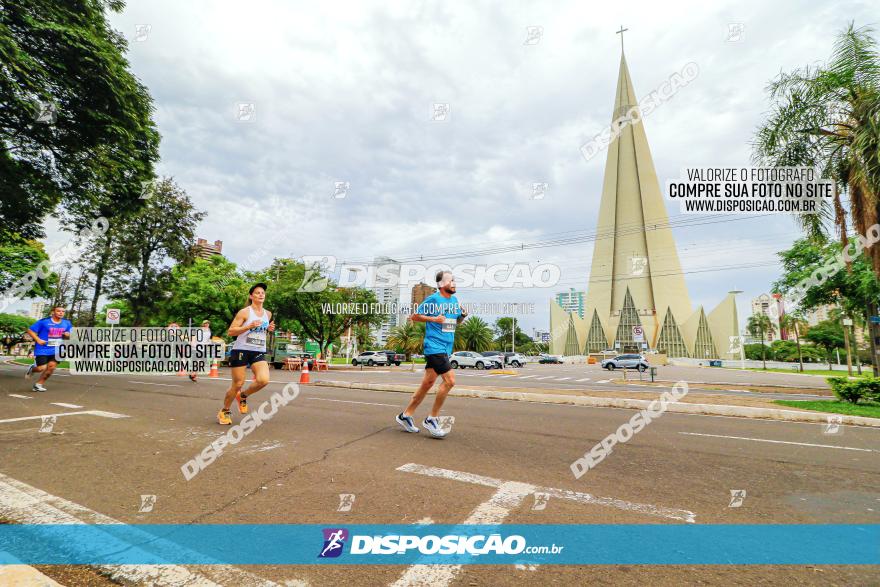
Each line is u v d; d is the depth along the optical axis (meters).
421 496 3.13
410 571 2.13
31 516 2.72
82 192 13.91
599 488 3.41
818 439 5.73
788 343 76.31
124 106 12.34
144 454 4.19
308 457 4.15
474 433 5.54
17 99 10.15
